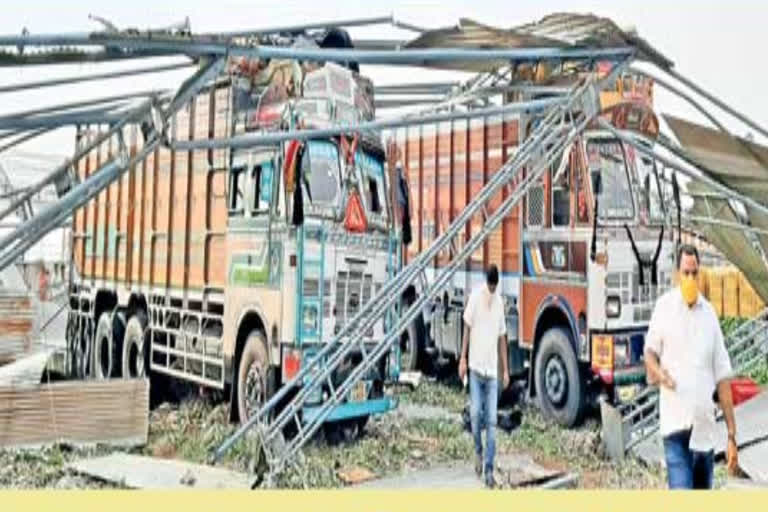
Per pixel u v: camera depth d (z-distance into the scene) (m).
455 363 4.61
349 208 4.44
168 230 4.30
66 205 3.42
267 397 4.21
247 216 4.27
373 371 4.47
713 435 3.98
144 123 3.59
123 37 3.12
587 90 4.32
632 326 4.66
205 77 3.43
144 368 4.22
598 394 4.59
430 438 4.45
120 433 4.12
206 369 4.25
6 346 3.98
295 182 4.23
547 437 4.54
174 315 4.24
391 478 4.33
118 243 4.25
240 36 3.59
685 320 3.98
